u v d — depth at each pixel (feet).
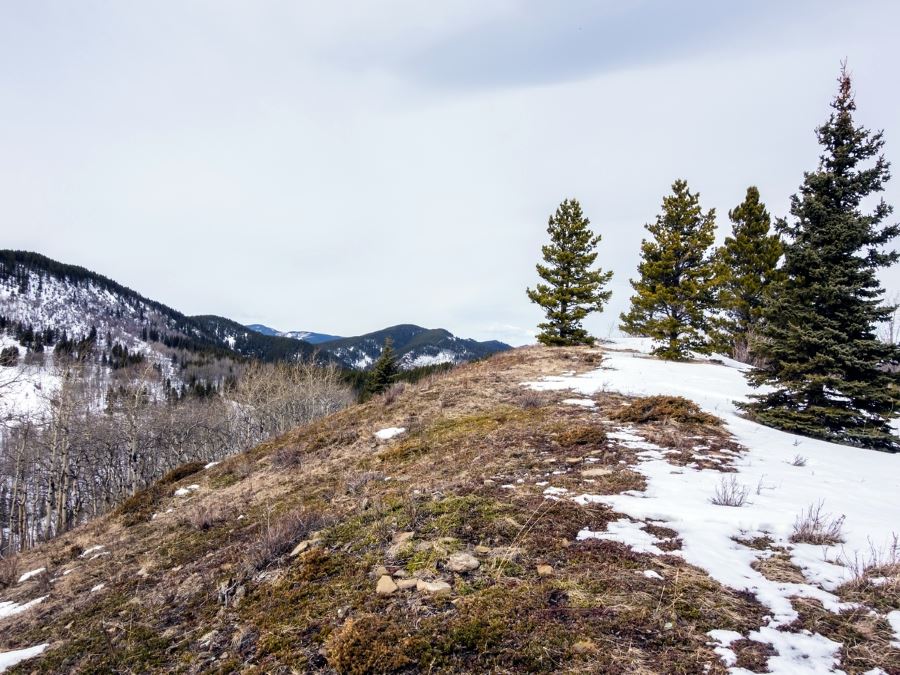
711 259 81.41
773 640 9.99
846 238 33.96
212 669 11.90
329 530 18.94
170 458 180.14
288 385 175.32
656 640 10.17
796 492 20.03
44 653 15.19
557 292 96.27
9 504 154.51
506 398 45.55
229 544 22.21
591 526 16.22
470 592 12.64
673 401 34.65
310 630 12.34
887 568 12.59
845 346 33.37
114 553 26.61
